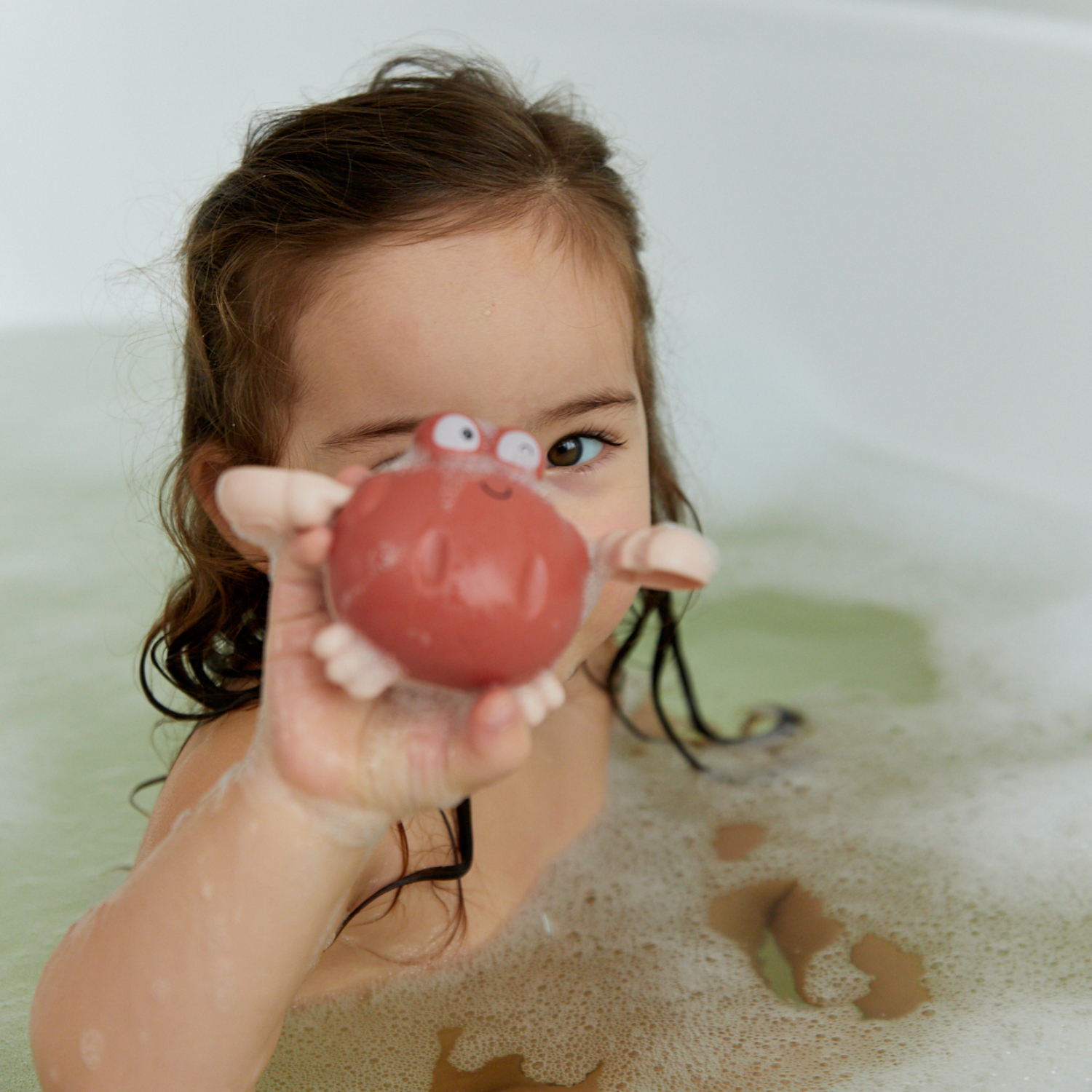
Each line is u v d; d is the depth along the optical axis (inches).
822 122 75.8
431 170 33.4
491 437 22.3
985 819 42.9
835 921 38.4
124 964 25.2
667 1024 34.3
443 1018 34.8
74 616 57.6
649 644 57.8
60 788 46.6
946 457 69.4
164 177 79.7
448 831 35.2
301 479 21.6
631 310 37.1
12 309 82.2
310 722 23.1
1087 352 65.1
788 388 74.6
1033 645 54.7
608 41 79.3
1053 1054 32.6
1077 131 69.1
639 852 42.1
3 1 81.2
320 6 80.6
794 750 48.4
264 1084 32.4
